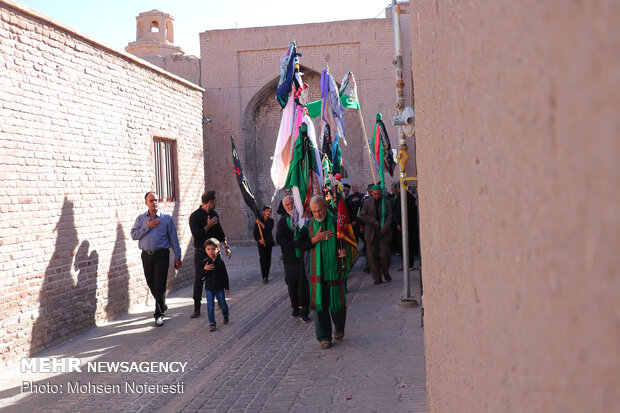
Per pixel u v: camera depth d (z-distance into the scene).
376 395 4.15
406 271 7.53
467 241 0.72
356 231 11.82
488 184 0.54
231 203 19.30
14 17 6.20
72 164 7.23
